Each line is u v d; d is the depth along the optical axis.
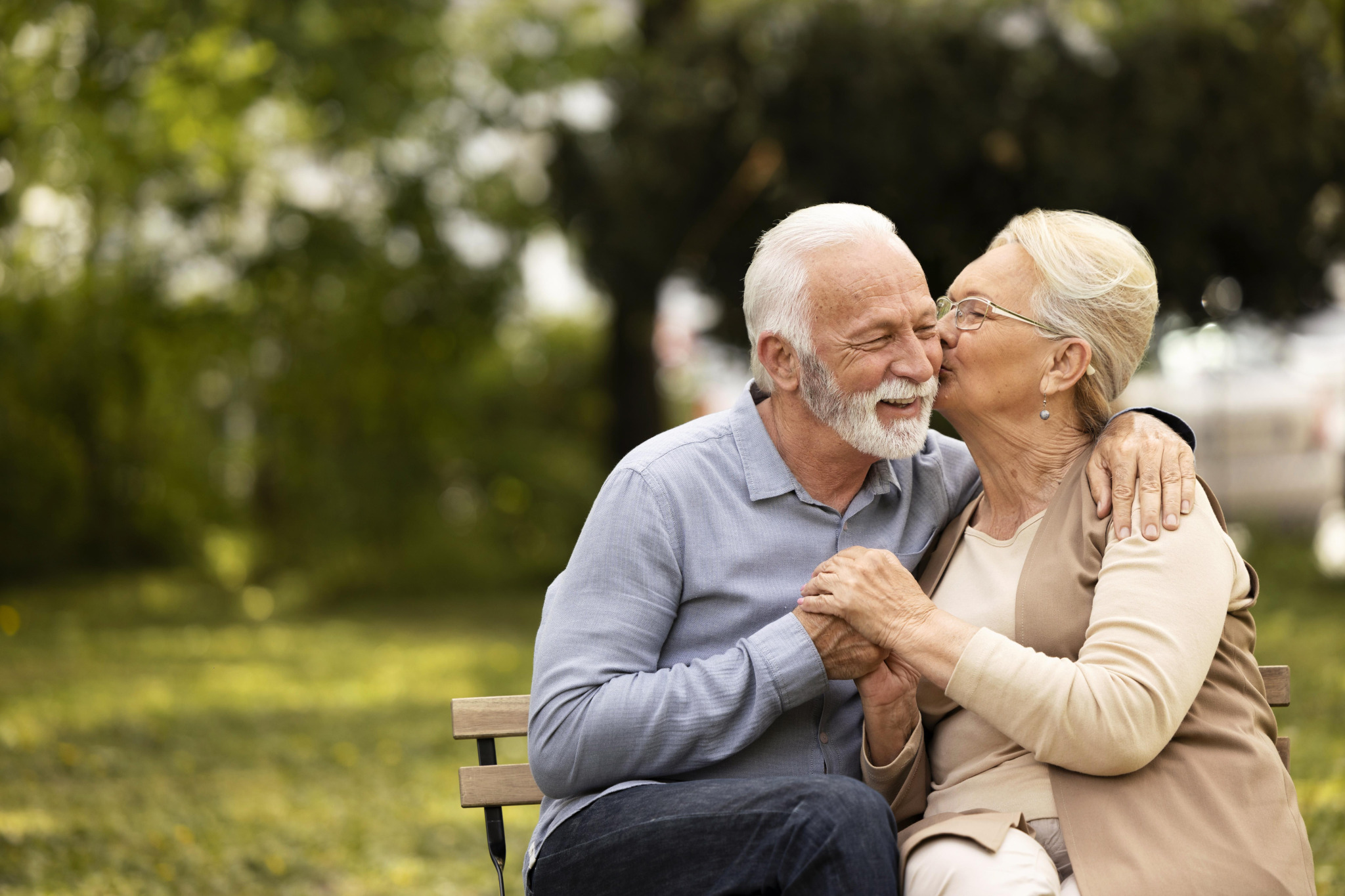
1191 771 2.68
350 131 16.91
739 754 2.92
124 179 17.48
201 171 18.16
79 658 13.11
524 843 6.30
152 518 23.53
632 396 19.36
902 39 14.29
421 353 20.27
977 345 3.02
